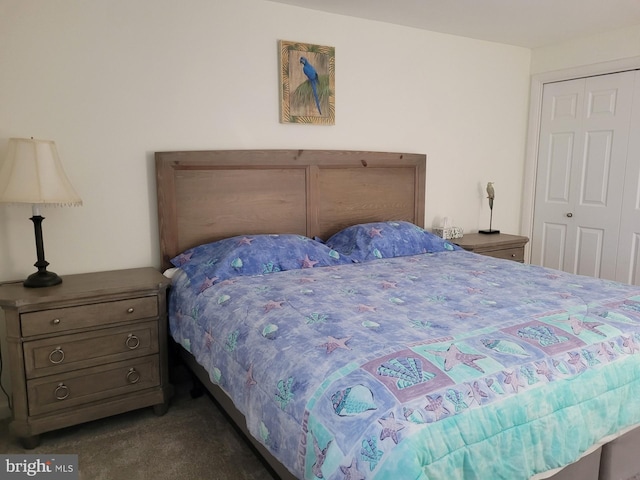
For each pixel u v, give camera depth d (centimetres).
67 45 229
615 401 141
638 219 340
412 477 100
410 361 130
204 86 265
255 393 152
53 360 204
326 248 275
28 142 201
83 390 212
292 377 136
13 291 206
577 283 218
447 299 193
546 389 128
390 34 324
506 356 134
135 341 222
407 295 199
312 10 292
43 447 206
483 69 371
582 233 377
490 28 334
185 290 233
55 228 237
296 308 181
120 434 217
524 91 398
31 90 224
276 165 287
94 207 245
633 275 347
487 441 115
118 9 238
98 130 241
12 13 216
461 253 305
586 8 291
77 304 206
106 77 240
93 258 248
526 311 174
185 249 267
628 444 155
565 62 371
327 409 119
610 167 353
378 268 256
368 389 118
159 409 233
